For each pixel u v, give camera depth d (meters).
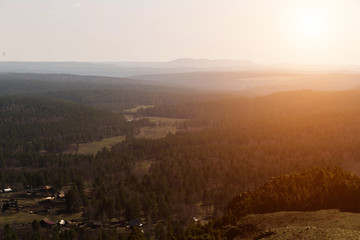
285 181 118.56
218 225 104.38
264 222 94.75
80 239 133.25
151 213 153.00
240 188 176.25
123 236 125.88
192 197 168.12
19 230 144.75
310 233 78.94
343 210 92.81
